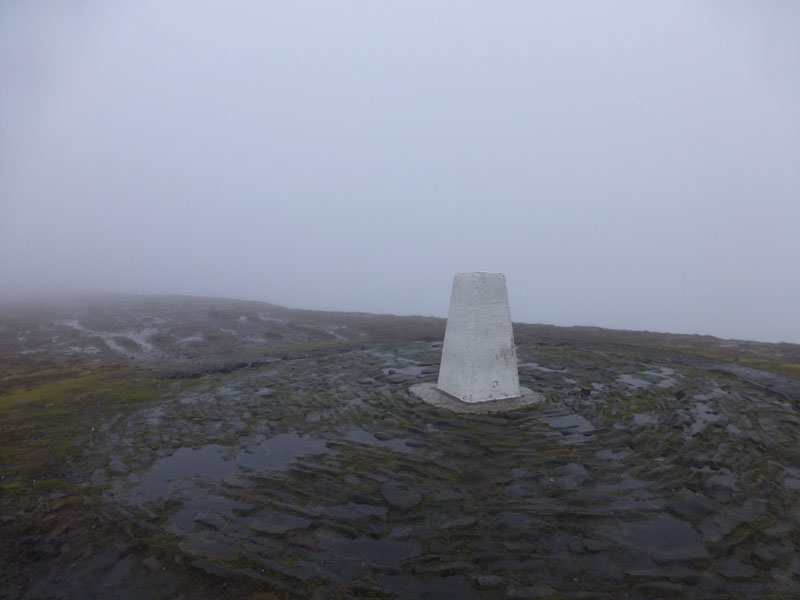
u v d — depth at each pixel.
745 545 5.50
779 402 10.82
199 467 7.72
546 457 7.81
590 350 17.09
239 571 5.11
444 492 6.76
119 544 5.65
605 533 5.75
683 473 7.26
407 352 16.94
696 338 20.77
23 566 5.32
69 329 26.08
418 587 4.87
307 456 8.02
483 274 10.33
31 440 8.95
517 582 4.90
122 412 10.59
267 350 18.14
